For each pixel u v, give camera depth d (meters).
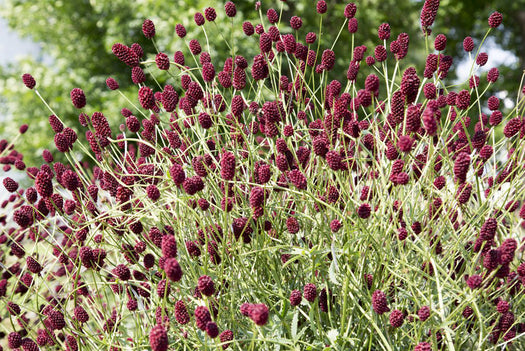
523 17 5.38
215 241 1.00
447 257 1.03
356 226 1.00
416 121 0.98
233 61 1.16
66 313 1.00
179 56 1.18
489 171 1.12
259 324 0.87
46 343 1.05
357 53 1.18
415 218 1.07
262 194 0.97
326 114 1.11
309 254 0.96
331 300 1.01
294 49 1.15
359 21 4.06
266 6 3.74
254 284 1.02
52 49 4.69
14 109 3.62
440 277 1.00
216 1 3.18
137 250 1.04
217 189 1.03
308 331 1.02
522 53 5.51
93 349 1.01
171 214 1.10
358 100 1.09
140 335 1.01
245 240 1.00
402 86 1.00
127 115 1.16
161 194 1.05
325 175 1.11
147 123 1.14
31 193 1.03
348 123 1.10
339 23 4.05
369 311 0.97
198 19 1.20
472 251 1.03
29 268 1.04
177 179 0.95
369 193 1.04
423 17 1.11
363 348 1.00
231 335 0.94
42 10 4.62
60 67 4.25
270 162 1.11
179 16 3.15
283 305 0.98
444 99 1.13
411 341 0.99
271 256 1.03
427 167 1.00
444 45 1.10
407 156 1.01
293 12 3.97
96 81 4.13
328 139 1.06
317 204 1.00
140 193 1.09
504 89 5.22
